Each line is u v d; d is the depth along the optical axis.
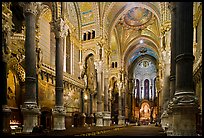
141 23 41.03
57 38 19.33
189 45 8.72
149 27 41.41
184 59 8.66
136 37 44.00
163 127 21.70
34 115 13.52
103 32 29.95
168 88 21.47
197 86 19.61
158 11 30.02
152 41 43.12
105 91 31.36
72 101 27.45
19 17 19.19
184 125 8.24
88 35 31.02
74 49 29.72
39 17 21.20
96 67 29.73
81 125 29.00
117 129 22.69
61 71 18.91
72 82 27.47
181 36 8.85
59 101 18.39
